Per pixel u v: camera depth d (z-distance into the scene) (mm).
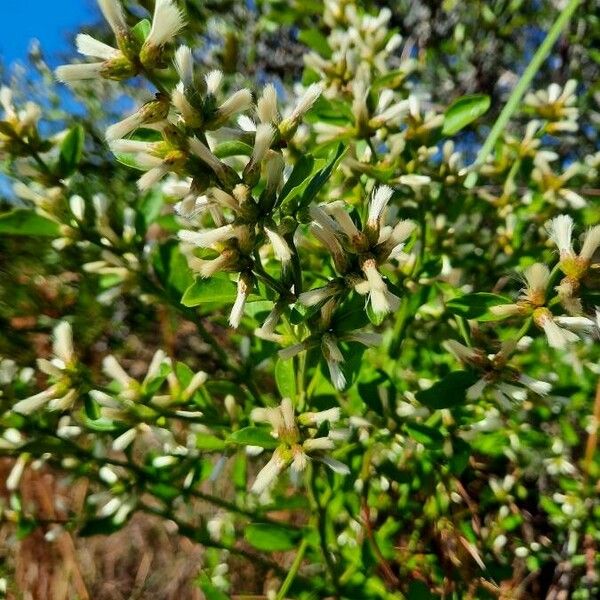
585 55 362
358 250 129
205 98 123
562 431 248
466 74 382
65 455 185
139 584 363
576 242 145
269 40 378
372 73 224
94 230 182
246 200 124
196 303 143
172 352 288
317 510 191
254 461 282
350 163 180
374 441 196
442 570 218
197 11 315
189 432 213
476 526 233
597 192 258
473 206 242
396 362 210
